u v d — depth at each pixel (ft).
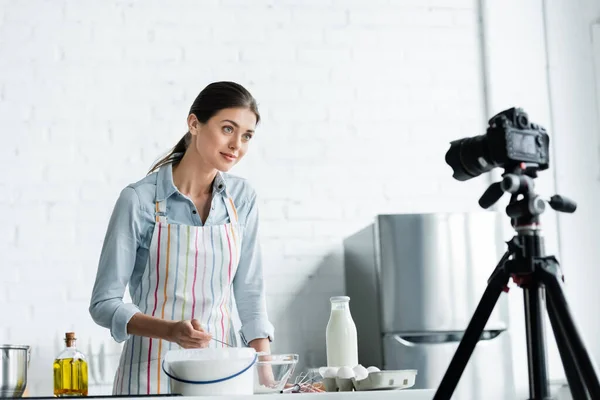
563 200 5.60
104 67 13.87
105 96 13.80
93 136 13.70
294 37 14.42
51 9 13.85
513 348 13.80
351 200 14.19
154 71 13.97
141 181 8.71
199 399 5.58
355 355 8.38
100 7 13.98
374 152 14.33
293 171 14.11
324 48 14.47
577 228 14.30
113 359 12.35
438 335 12.34
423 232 12.40
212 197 8.90
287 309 13.79
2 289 13.15
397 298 12.24
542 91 14.65
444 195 14.38
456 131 14.57
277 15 14.42
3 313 13.10
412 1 14.78
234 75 14.16
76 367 10.89
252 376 6.18
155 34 14.06
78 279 13.34
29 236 13.34
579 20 14.83
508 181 5.29
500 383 12.16
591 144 14.53
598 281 14.21
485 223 12.58
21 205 13.38
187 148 8.89
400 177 14.33
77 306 13.26
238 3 14.33
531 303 5.30
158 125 13.87
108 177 13.64
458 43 14.79
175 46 14.08
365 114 14.40
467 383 12.05
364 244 13.03
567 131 14.57
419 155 14.43
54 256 13.34
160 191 8.66
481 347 12.19
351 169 14.25
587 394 5.38
